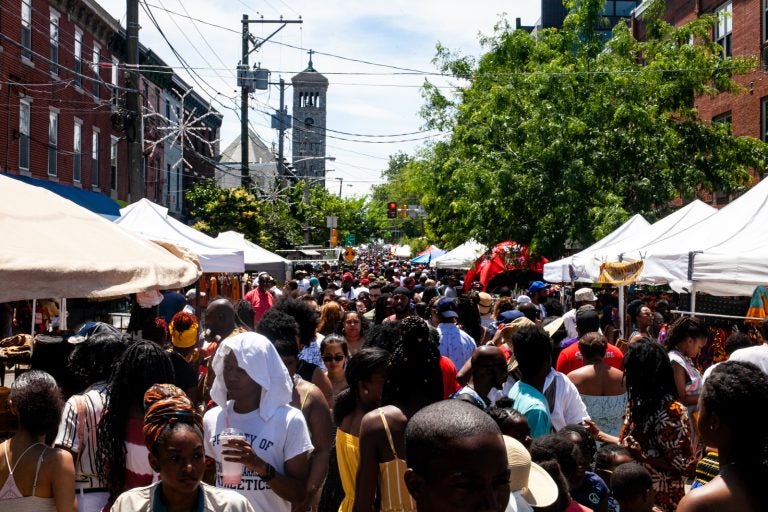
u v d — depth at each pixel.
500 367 5.93
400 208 78.06
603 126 22.83
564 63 24.73
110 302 16.17
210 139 52.78
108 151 33.56
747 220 10.12
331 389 7.14
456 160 25.39
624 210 21.08
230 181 78.56
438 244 46.94
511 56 26.41
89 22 30.70
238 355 4.64
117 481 4.80
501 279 25.06
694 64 23.11
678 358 7.38
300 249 44.03
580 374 6.89
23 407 4.45
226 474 4.42
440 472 2.19
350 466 4.93
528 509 3.40
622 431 6.00
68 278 5.36
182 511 3.62
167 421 3.61
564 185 21.88
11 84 24.22
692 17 29.12
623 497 4.89
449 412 2.27
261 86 32.41
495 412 4.55
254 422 4.71
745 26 25.17
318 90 128.25
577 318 8.53
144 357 4.82
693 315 9.86
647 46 24.45
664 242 11.05
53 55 27.78
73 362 5.57
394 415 4.32
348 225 78.19
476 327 10.50
